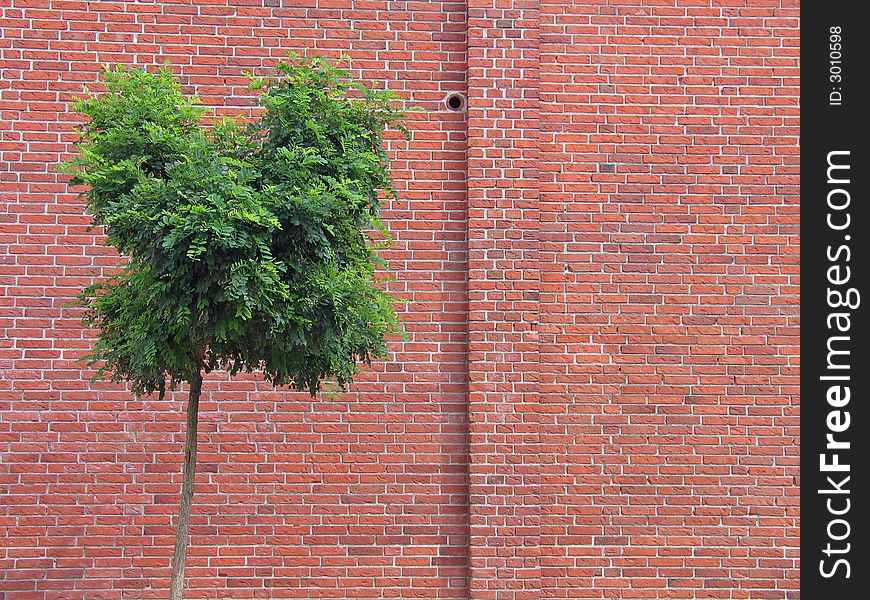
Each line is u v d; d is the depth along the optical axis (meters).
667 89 8.34
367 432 7.98
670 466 8.10
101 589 7.72
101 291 7.75
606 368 8.14
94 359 6.43
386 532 7.92
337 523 7.90
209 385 7.91
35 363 7.83
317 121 6.31
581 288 8.18
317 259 6.06
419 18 8.27
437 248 8.15
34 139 7.96
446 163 8.21
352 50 8.22
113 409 7.84
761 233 8.30
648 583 8.01
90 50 8.05
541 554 7.96
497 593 7.77
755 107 8.38
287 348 5.97
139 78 6.23
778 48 8.41
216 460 7.86
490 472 7.86
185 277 5.70
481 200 8.03
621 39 8.35
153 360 5.87
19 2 8.02
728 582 8.04
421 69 8.24
